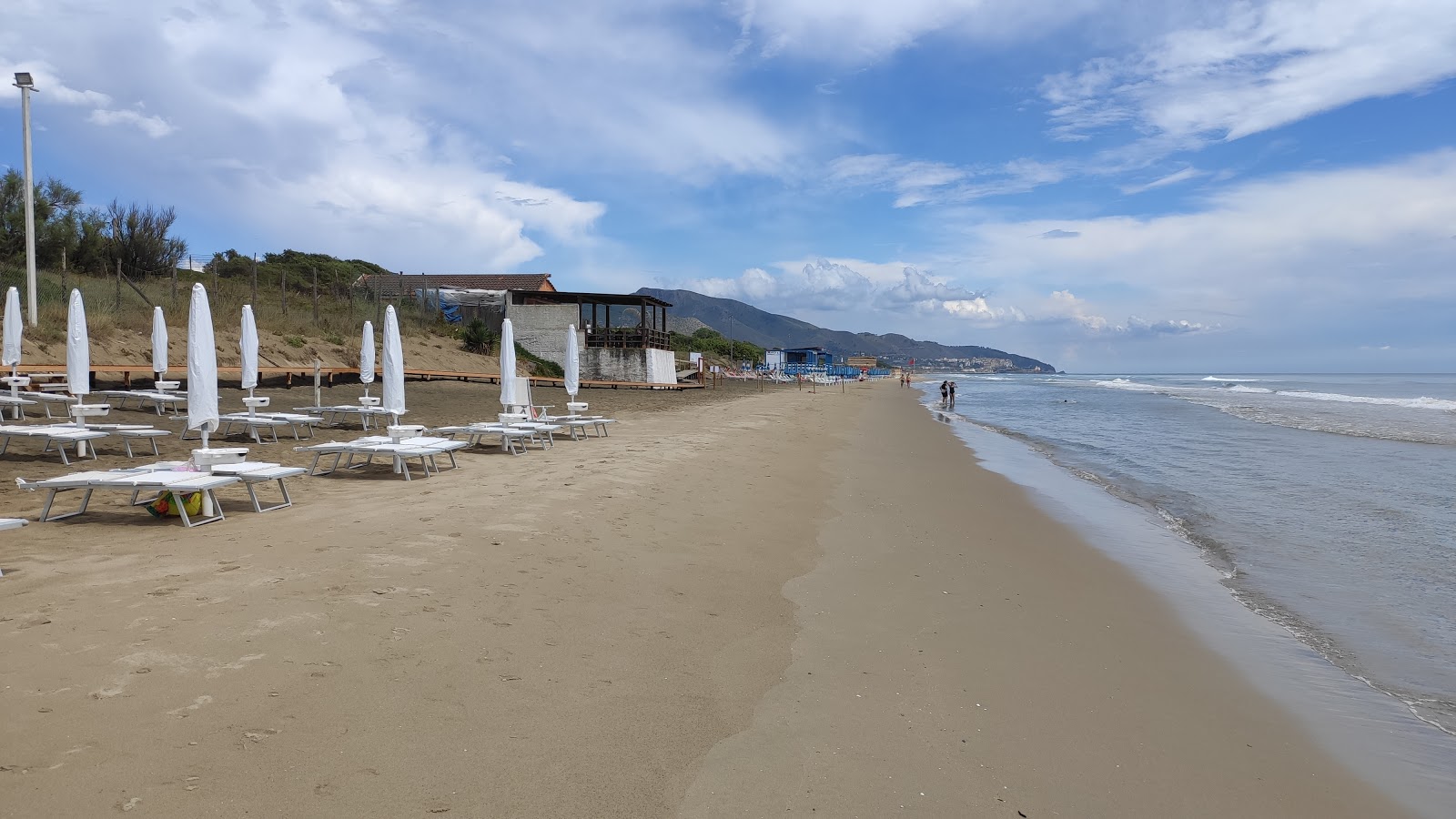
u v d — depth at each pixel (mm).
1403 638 5977
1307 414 33156
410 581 5473
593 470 11344
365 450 9758
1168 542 9109
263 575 5379
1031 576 7348
